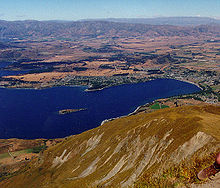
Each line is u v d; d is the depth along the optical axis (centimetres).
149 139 8888
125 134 11269
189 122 7844
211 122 7019
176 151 6159
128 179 7444
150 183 2575
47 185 13100
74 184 10456
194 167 2083
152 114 13400
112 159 10569
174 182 2153
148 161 7762
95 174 10206
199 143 5769
